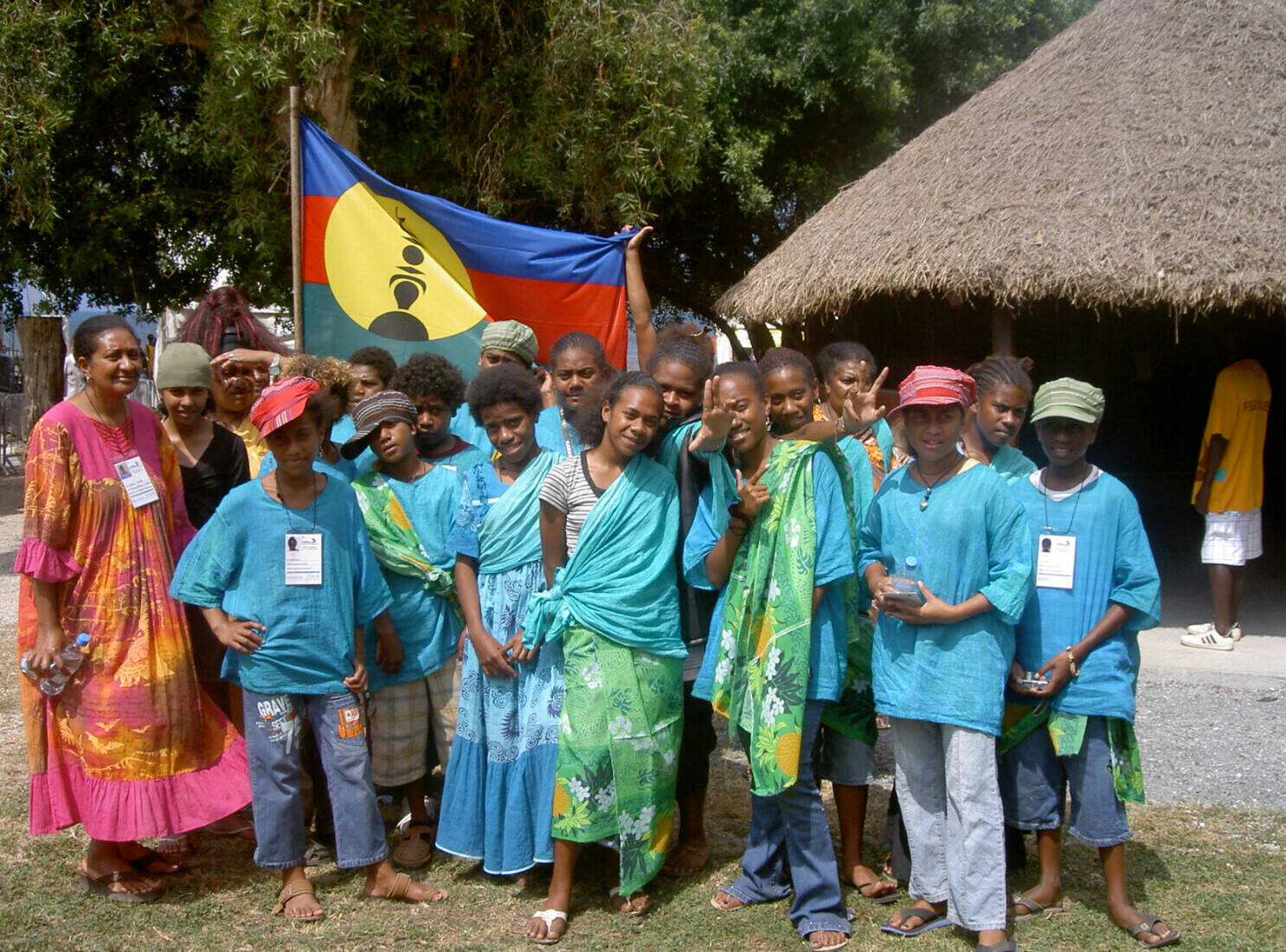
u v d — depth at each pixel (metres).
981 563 3.24
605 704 3.40
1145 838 4.07
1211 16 8.52
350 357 4.91
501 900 3.60
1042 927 3.38
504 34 9.40
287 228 9.48
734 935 3.35
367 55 9.23
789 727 3.24
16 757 4.84
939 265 7.45
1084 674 3.37
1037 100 8.81
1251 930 3.34
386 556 3.84
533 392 3.73
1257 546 6.96
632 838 3.42
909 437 3.37
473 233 5.56
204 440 4.11
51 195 10.29
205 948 3.26
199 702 3.72
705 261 14.39
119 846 3.73
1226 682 6.19
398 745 3.86
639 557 3.46
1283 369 11.41
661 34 9.44
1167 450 11.89
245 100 8.52
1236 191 7.12
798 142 13.42
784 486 3.35
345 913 3.50
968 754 3.21
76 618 3.55
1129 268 6.88
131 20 9.31
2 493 14.52
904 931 3.34
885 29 12.80
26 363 15.17
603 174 9.89
